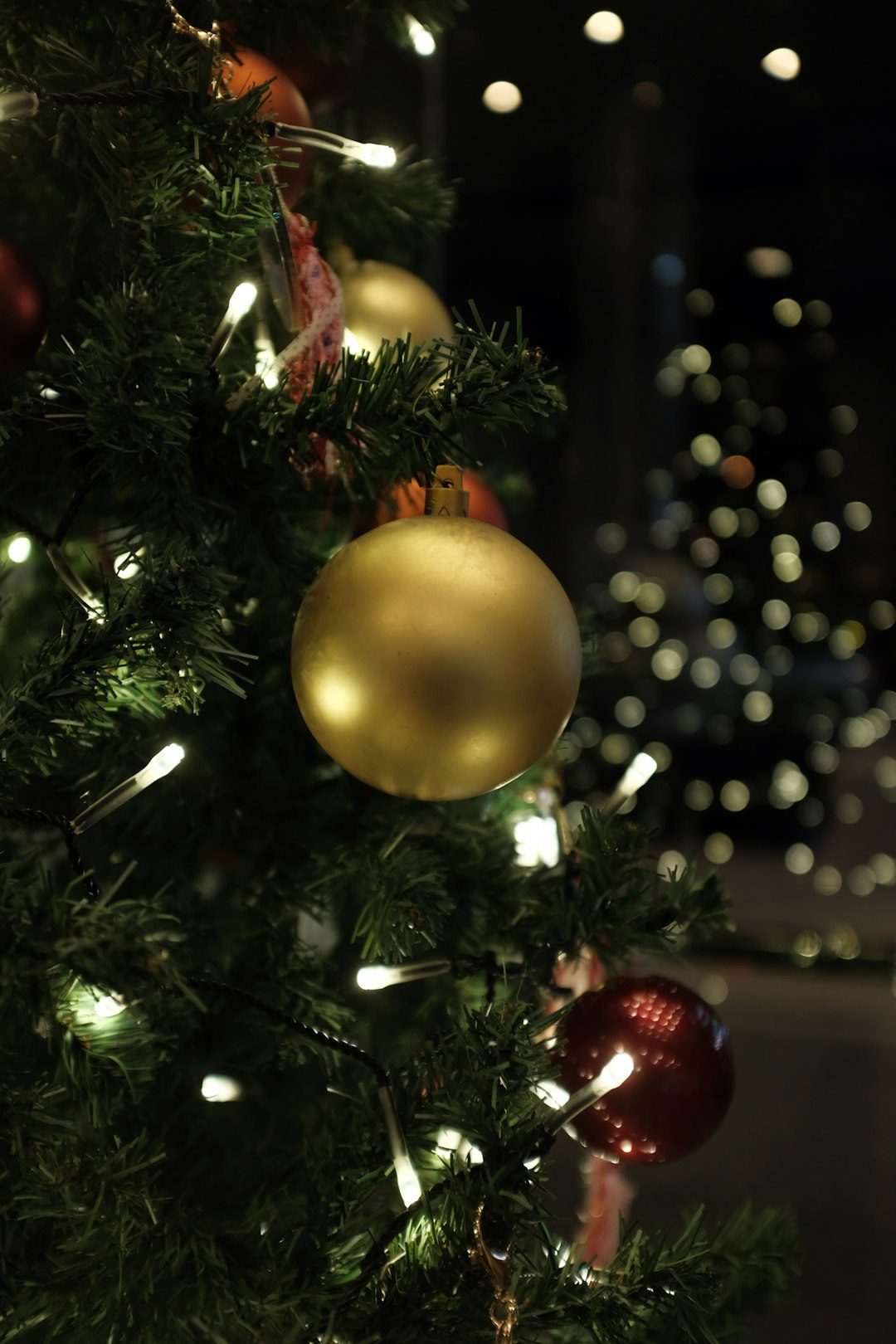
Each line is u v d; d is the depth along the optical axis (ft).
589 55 9.03
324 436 2.02
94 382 1.92
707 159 11.82
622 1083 2.08
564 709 1.97
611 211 13.08
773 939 7.84
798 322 10.67
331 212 2.45
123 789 1.97
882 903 8.77
